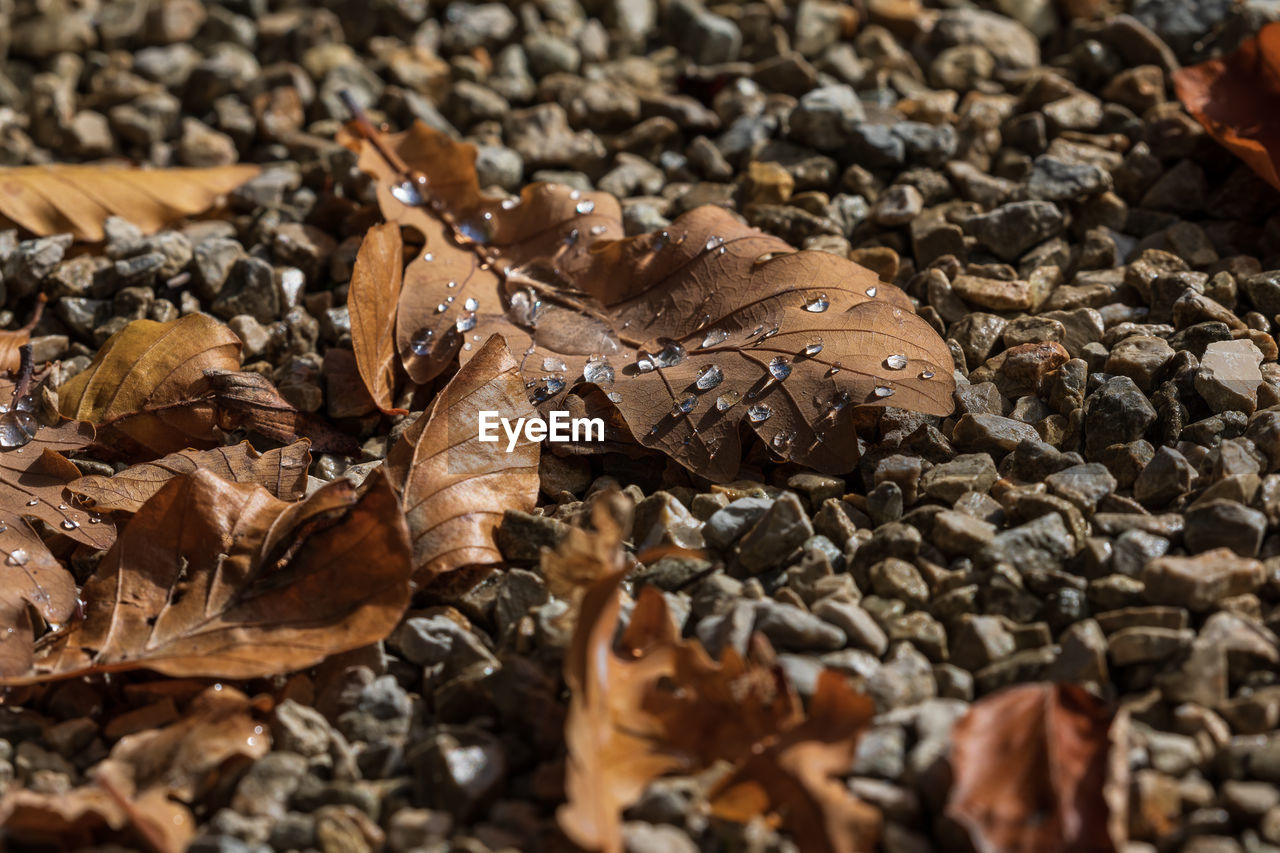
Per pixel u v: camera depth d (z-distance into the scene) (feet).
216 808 2.11
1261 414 2.29
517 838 2.06
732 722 2.08
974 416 2.33
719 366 2.31
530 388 2.33
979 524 2.23
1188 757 2.07
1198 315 2.39
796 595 2.19
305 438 2.34
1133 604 2.17
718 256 2.37
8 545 2.22
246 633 2.16
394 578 2.16
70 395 2.34
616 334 2.37
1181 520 2.22
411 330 2.38
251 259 2.51
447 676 2.17
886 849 2.05
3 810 2.08
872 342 2.29
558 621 2.16
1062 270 2.51
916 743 2.09
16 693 2.17
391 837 2.07
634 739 2.06
